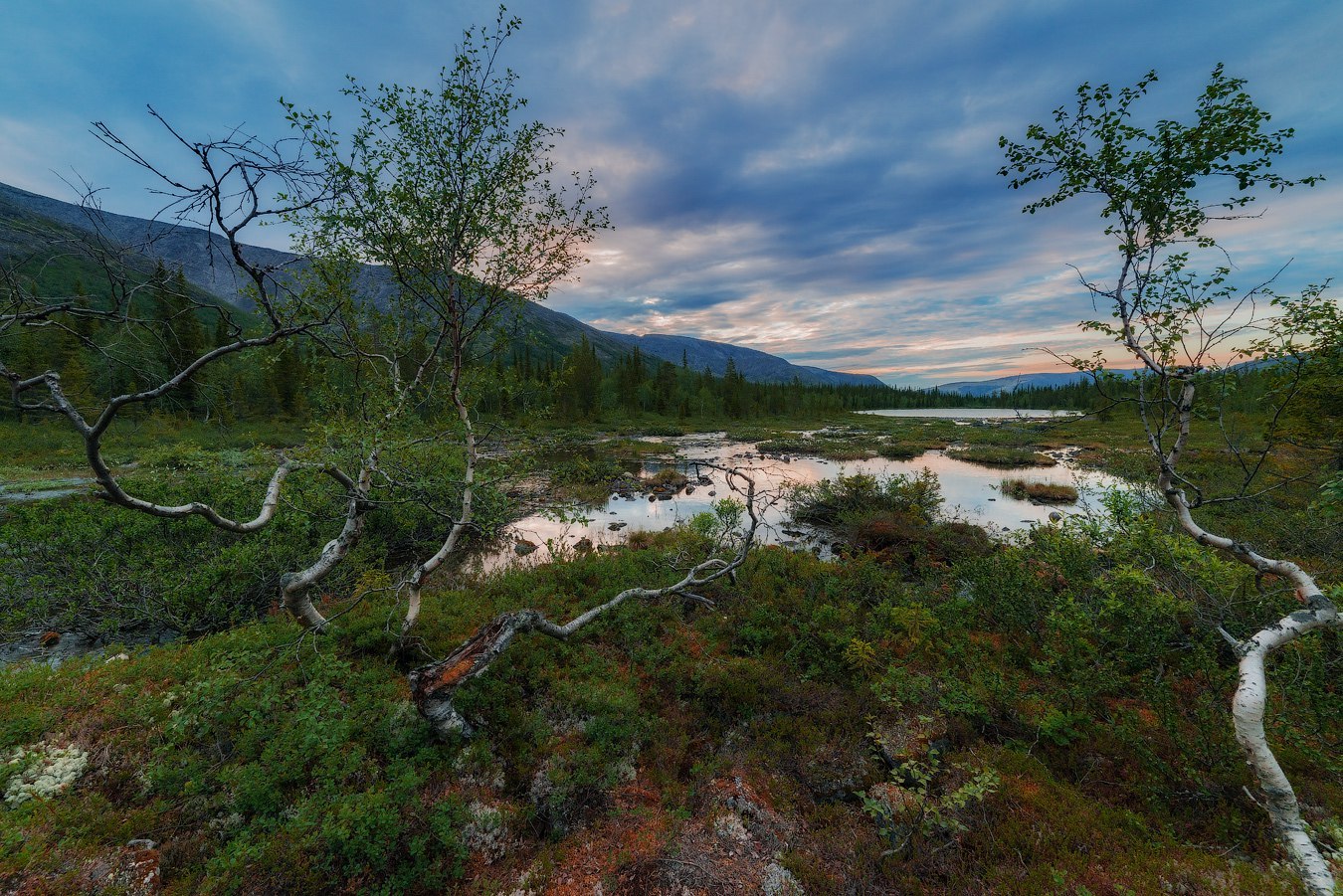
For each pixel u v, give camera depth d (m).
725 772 6.07
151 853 4.49
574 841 5.19
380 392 7.42
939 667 7.57
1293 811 4.10
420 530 14.20
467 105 6.84
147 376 4.28
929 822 5.10
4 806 4.61
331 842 4.45
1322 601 4.74
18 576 9.33
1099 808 5.31
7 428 30.11
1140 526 8.34
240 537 10.11
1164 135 5.46
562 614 9.27
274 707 5.81
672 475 27.34
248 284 4.96
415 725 5.93
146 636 9.21
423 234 7.13
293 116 5.84
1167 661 7.02
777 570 11.66
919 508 17.91
